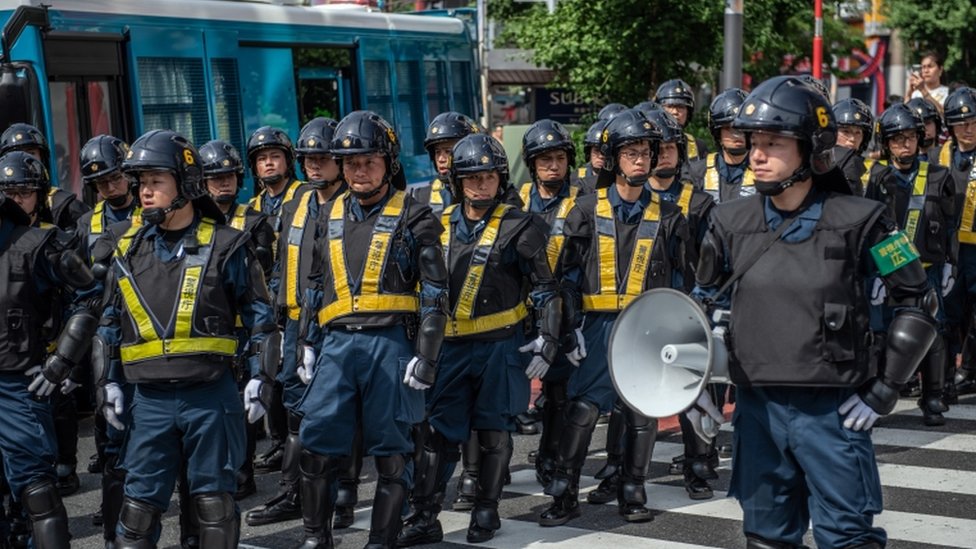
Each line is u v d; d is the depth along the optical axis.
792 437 8.28
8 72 16.84
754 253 8.33
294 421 12.85
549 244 12.66
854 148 16.12
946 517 12.56
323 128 13.31
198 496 9.79
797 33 34.62
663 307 8.45
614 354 8.50
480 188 11.71
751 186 14.51
